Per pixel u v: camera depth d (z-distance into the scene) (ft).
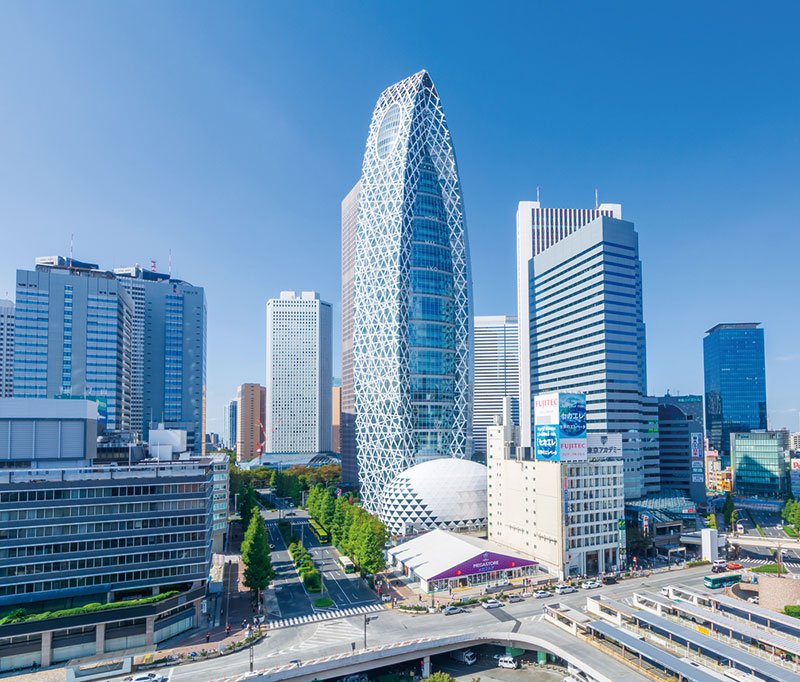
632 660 283.18
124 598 346.54
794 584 365.20
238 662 296.51
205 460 492.54
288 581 452.35
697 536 550.77
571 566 447.42
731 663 269.64
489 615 362.33
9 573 319.68
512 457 540.93
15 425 374.43
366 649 305.12
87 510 338.34
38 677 290.97
